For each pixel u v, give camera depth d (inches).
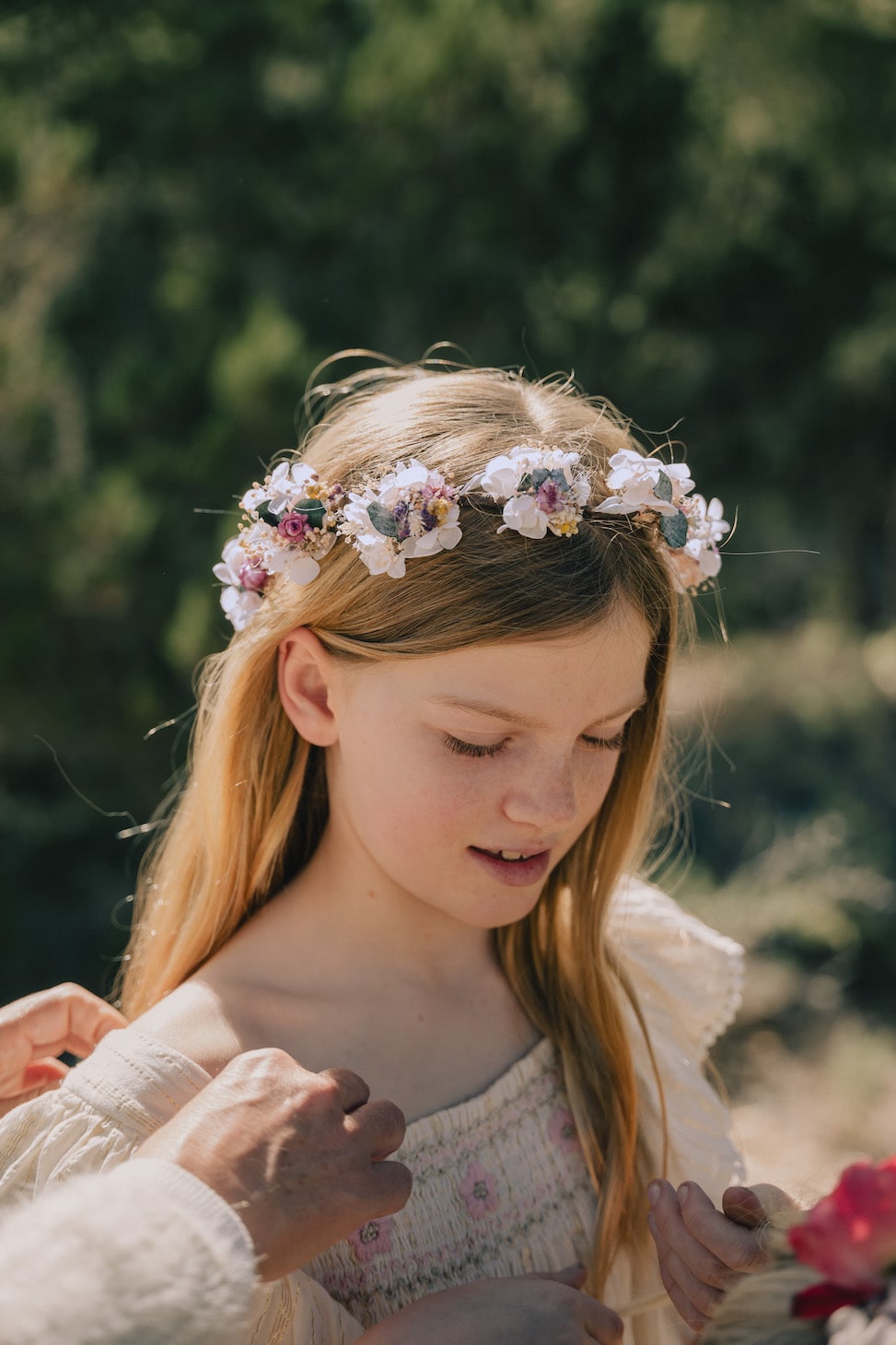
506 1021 57.6
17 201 275.6
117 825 244.7
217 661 63.2
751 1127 193.0
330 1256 49.1
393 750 49.3
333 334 315.6
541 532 48.4
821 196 380.5
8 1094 57.1
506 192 345.1
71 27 266.4
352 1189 40.5
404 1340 43.3
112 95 289.7
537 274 354.0
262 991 52.2
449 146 336.2
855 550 551.5
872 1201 33.3
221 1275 36.0
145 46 290.2
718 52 336.5
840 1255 33.0
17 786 261.1
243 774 56.5
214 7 303.7
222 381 242.4
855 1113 195.0
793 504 554.9
